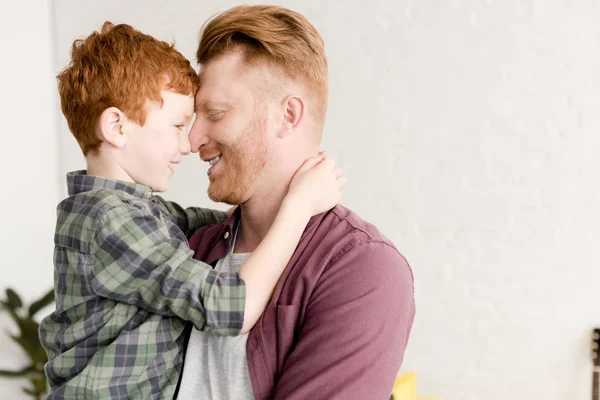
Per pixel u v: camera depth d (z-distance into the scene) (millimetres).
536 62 2795
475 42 2848
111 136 1136
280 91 1129
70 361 1106
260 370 1025
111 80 1118
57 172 3486
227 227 1229
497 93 2834
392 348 1019
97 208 1089
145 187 1175
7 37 3295
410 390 2598
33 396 3268
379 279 1016
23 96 3346
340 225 1091
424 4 2895
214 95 1143
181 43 3205
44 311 3477
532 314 2852
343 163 3012
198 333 1119
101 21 3332
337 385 973
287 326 1026
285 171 1148
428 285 2949
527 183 2828
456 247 2908
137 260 1052
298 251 1082
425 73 2904
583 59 2750
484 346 2904
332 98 3012
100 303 1097
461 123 2877
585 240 2789
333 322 992
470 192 2881
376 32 2951
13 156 3326
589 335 2803
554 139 2795
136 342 1077
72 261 1101
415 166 2934
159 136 1149
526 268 2846
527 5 2789
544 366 2852
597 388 2744
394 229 2967
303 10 3033
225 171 1151
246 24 1130
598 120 2750
